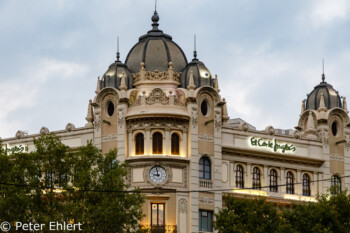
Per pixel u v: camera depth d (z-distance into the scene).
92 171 86.62
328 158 105.12
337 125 106.50
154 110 96.31
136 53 102.31
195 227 95.88
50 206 85.94
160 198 95.44
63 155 87.81
